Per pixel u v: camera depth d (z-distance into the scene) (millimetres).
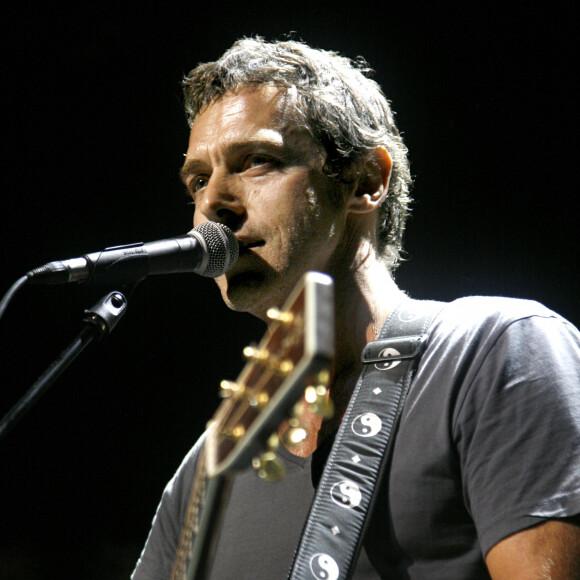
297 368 3055
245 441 3352
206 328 17781
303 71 6965
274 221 6379
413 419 5551
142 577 7117
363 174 7043
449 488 5266
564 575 4551
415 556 5188
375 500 5371
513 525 4770
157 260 5930
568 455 4895
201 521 3764
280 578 5523
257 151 6555
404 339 5992
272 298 6469
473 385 5395
